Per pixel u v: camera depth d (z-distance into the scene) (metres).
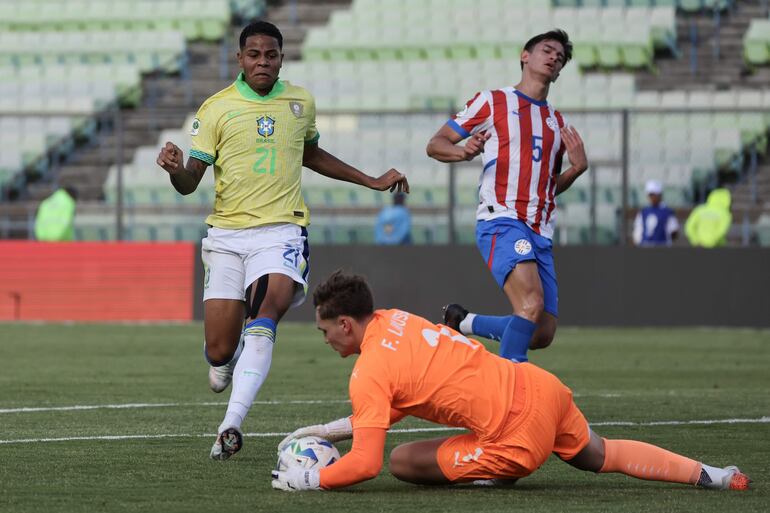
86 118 84.44
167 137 83.69
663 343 52.91
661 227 64.06
